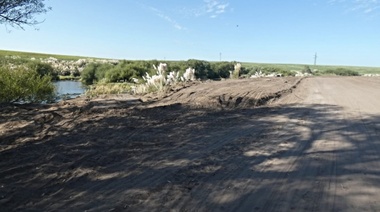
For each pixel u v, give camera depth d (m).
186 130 6.47
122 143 5.41
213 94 11.94
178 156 4.79
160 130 6.43
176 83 16.92
